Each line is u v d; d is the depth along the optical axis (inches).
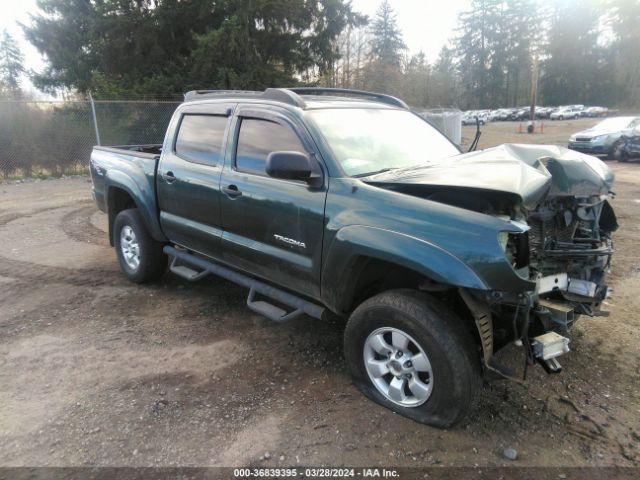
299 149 135.1
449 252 102.8
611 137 697.0
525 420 117.8
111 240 224.8
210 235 163.3
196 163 168.9
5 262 246.8
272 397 128.3
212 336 163.0
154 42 773.3
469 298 106.0
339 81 1334.9
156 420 119.3
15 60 2662.4
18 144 582.6
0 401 127.7
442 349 105.6
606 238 137.4
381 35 2874.0
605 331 162.1
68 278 221.0
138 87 737.6
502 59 3213.6
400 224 110.7
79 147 617.0
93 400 127.6
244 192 146.5
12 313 183.3
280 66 853.2
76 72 872.3
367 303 119.2
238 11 738.2
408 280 126.7
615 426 115.7
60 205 413.7
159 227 191.0
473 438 111.5
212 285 209.6
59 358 149.3
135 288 207.5
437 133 173.5
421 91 1861.5
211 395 129.5
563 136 1277.1
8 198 452.8
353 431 114.3
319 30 844.6
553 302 119.6
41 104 592.7
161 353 151.9
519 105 3312.0
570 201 123.2
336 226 121.1
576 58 3002.0
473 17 3248.0
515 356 144.2
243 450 109.0
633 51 2763.3
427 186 113.4
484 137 1261.1
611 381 133.9
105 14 757.3
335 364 144.2
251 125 152.1
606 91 2923.2
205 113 171.5
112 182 205.8
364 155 137.4
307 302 138.6
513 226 99.9
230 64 759.1
